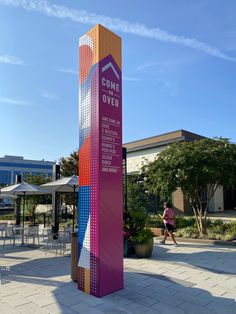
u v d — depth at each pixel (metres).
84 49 6.77
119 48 6.92
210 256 10.01
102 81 6.43
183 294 6.17
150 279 7.19
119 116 6.73
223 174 12.88
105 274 6.08
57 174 15.08
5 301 5.74
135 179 19.30
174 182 13.37
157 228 14.80
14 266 8.59
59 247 10.72
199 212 14.02
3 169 84.31
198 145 13.54
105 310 5.33
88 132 6.48
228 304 5.65
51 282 6.92
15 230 13.15
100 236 6.05
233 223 15.09
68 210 24.83
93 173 6.26
